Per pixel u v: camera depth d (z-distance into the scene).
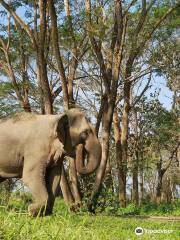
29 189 9.59
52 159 9.86
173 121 32.53
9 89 22.64
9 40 21.70
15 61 23.34
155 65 23.41
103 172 16.84
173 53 25.38
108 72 17.81
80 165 10.45
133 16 19.34
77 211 15.61
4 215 5.64
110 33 18.17
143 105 32.16
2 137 10.01
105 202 17.62
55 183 9.89
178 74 28.67
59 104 24.50
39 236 5.23
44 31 16.12
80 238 5.75
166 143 35.69
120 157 22.50
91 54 20.81
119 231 8.99
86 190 18.48
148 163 33.06
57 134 9.88
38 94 23.34
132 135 32.72
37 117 10.20
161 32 22.91
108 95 17.53
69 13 18.19
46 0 16.19
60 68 16.45
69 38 19.23
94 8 17.80
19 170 10.04
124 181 21.84
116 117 23.59
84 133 10.44
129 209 18.69
